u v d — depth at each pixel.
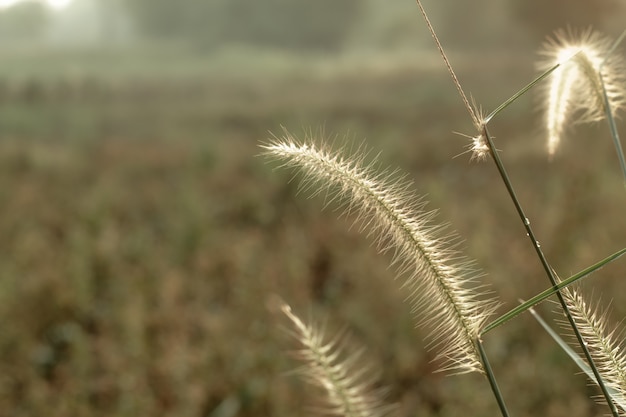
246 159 14.10
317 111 23.03
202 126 22.12
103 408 5.26
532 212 9.12
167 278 7.67
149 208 11.76
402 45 63.84
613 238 7.29
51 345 6.56
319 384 1.64
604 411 4.38
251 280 7.22
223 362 5.64
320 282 7.47
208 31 80.19
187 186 12.13
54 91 31.48
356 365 5.39
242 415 5.03
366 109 23.12
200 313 6.79
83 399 5.29
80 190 13.10
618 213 8.23
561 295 1.25
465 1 54.59
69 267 7.80
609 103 1.47
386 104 23.80
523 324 5.91
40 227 10.49
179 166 15.08
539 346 5.48
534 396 4.86
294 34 78.38
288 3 77.50
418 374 5.34
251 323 6.31
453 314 1.20
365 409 1.58
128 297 7.25
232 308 6.84
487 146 1.21
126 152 16.72
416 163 13.85
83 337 6.34
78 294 7.09
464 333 1.20
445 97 24.45
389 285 6.63
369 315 6.26
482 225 8.22
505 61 34.06
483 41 53.81
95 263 8.34
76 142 19.22
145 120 24.44
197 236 9.12
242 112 24.09
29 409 5.35
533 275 6.66
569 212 8.45
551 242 7.64
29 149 16.47
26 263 8.34
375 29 71.62
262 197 11.07
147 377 5.52
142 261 8.52
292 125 19.77
